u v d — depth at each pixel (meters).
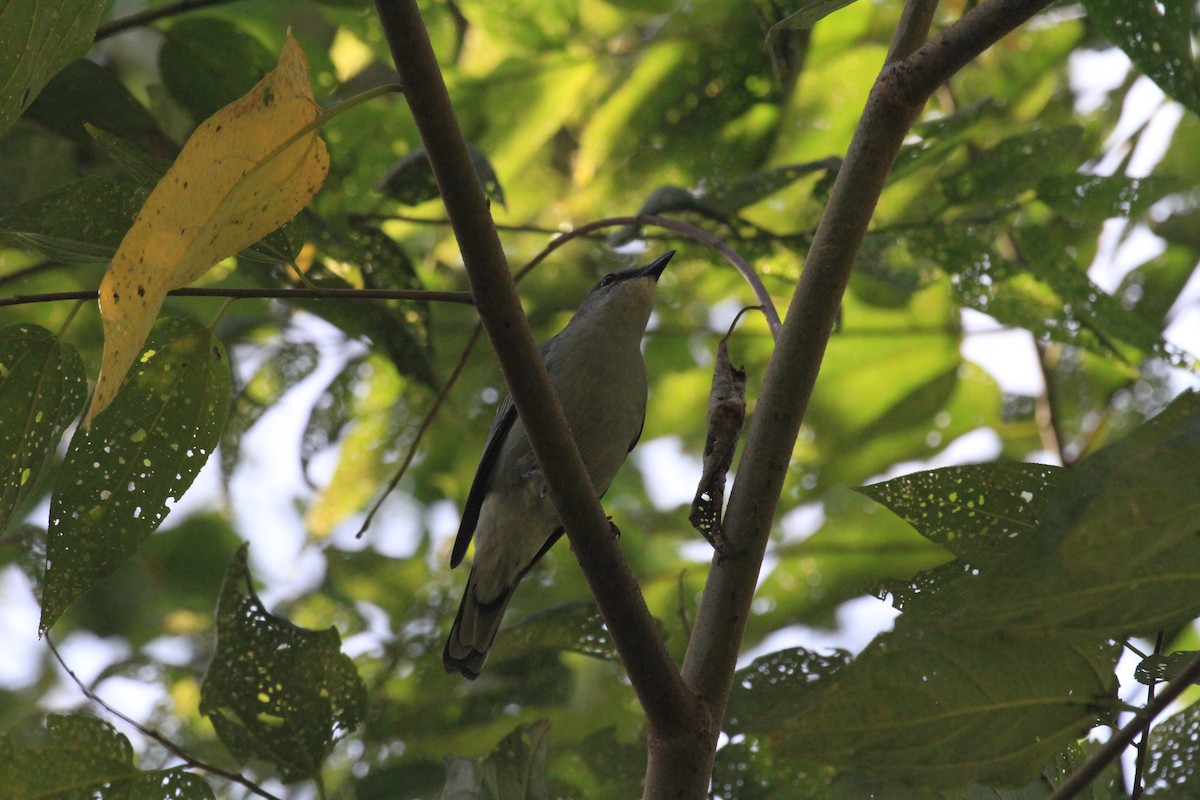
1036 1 5.22
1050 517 4.00
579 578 13.59
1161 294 12.86
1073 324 10.09
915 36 6.12
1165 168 12.68
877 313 13.99
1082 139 9.50
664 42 11.95
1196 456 3.69
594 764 8.77
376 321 9.80
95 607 15.27
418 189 10.04
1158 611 4.17
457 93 12.55
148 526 6.36
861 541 13.94
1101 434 13.27
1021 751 4.79
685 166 12.41
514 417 10.80
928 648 4.54
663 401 15.25
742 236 10.51
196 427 6.33
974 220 9.95
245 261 9.33
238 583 7.18
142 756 12.04
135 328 4.54
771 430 5.74
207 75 10.44
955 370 14.13
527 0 12.09
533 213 14.23
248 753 7.09
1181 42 6.68
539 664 11.42
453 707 11.50
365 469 13.88
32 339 6.02
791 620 13.66
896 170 9.69
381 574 13.93
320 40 12.50
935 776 4.84
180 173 4.62
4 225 5.88
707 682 5.63
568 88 12.61
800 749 4.72
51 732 6.42
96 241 6.05
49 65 5.96
